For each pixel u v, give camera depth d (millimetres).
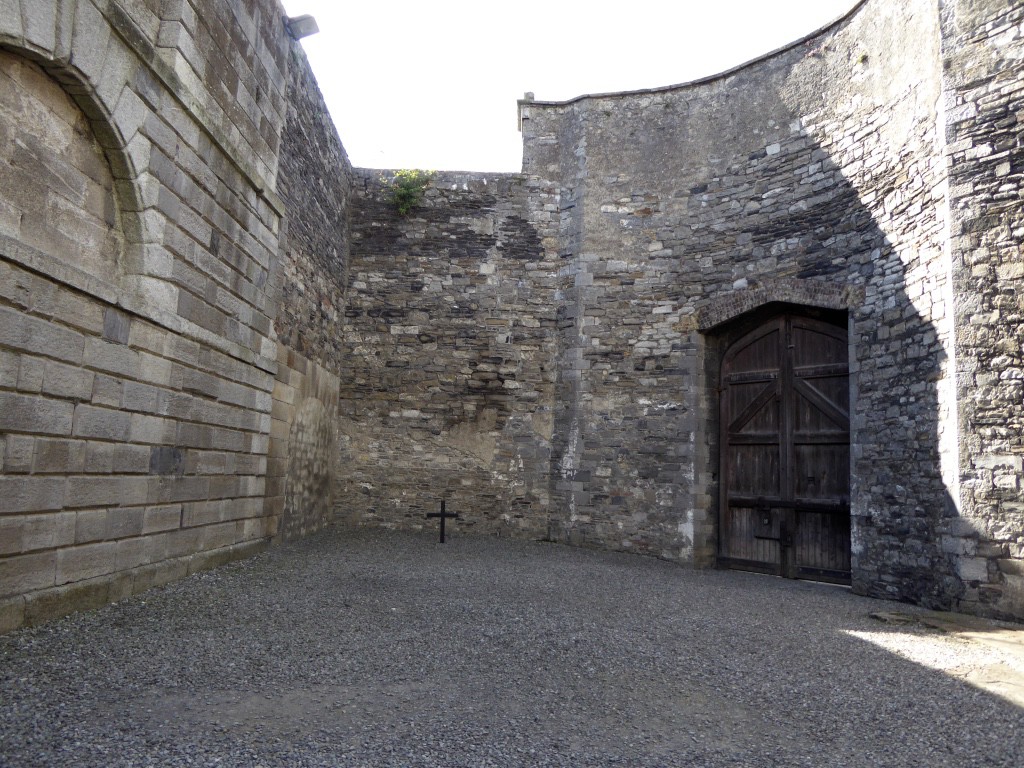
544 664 3848
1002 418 5922
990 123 6215
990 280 6078
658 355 9453
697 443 9070
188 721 2713
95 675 3152
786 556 8398
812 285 8109
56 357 3781
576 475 9688
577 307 9977
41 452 3697
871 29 7684
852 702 3463
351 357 10492
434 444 10305
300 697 3086
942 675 4023
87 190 4195
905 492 6785
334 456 10070
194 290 5340
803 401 8477
